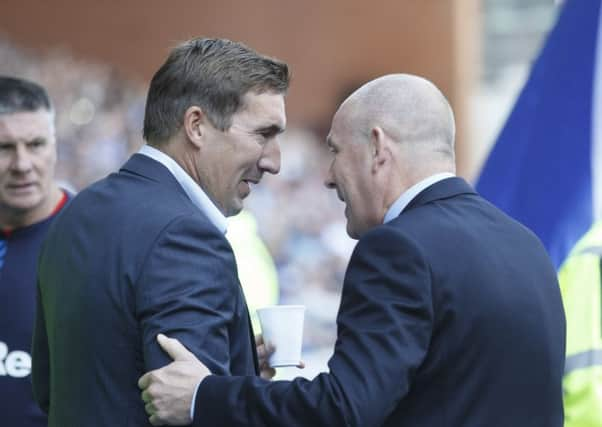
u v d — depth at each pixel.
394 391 9.25
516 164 15.12
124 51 33.62
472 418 9.53
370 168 10.27
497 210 10.42
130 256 9.77
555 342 10.08
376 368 9.23
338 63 34.81
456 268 9.60
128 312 9.72
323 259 32.62
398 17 34.91
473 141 36.59
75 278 10.02
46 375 11.12
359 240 9.84
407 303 9.41
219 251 9.86
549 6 43.56
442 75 34.94
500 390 9.63
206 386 9.44
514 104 15.24
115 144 32.78
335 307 31.77
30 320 13.71
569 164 14.92
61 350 10.12
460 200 10.21
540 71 15.23
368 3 34.78
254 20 34.44
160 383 9.47
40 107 14.21
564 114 15.05
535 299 9.95
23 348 13.63
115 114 33.03
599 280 13.01
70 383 10.00
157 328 9.51
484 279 9.69
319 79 34.78
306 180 33.59
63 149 32.16
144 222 9.87
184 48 10.51
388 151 10.20
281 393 9.45
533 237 10.42
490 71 44.38
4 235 14.10
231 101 10.30
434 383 9.55
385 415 9.28
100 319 9.80
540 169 15.01
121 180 10.44
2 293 13.78
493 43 44.00
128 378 9.76
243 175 10.48
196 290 9.59
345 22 34.78
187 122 10.32
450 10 34.78
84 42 33.50
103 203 10.27
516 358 9.71
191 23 33.88
